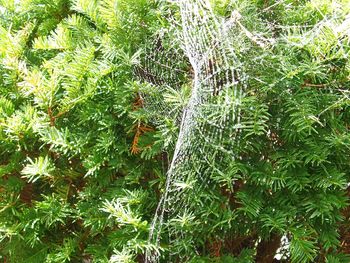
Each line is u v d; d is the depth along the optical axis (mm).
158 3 1365
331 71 1271
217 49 1226
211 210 1260
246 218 1303
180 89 1308
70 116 1420
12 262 1445
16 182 1438
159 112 1316
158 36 1352
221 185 1291
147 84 1298
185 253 1299
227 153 1254
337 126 1254
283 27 1270
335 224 1296
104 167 1392
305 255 1236
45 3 1559
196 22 1246
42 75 1406
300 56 1271
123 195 1332
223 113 1226
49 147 1436
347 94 1249
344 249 1385
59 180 1407
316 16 1308
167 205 1310
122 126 1381
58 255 1346
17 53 1446
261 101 1248
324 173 1260
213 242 1317
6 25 1592
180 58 1335
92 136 1380
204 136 1259
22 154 1443
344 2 1246
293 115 1221
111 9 1345
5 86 1479
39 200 1472
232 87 1235
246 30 1183
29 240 1368
